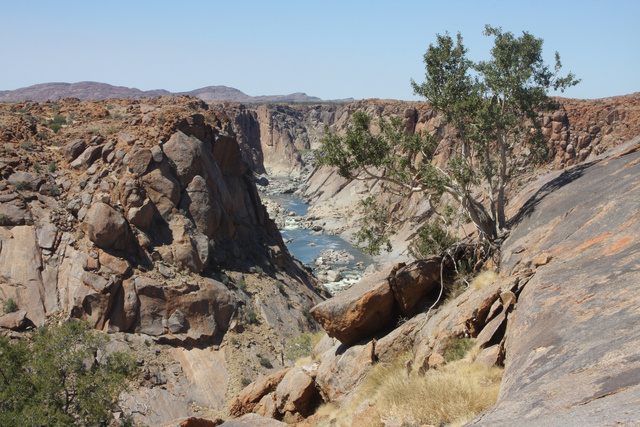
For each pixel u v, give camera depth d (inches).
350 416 495.8
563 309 334.6
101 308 1220.5
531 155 858.1
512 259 573.3
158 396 1093.1
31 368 717.3
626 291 302.4
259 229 2048.5
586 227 492.4
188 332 1283.2
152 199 1481.3
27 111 1974.7
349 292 691.4
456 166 762.2
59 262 1295.5
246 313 1433.3
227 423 527.2
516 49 787.4
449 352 500.7
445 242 821.2
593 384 203.6
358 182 4574.3
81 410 686.5
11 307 1170.0
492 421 220.7
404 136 773.3
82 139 1585.9
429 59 796.6
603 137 2901.1
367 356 624.4
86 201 1389.0
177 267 1389.0
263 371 1274.6
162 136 1604.3
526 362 294.8
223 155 1910.7
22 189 1414.9
